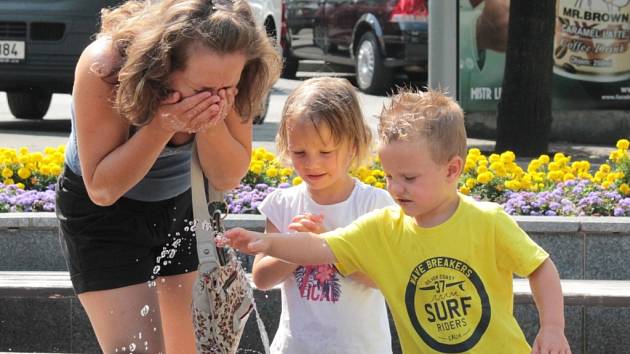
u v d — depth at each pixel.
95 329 4.35
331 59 19.17
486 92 13.57
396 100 3.92
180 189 4.33
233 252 4.22
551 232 6.91
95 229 4.24
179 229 4.40
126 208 4.25
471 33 13.49
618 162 8.26
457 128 3.85
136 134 3.93
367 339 4.34
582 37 13.65
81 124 3.97
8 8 11.86
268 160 8.46
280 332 4.45
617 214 7.43
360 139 4.32
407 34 17.14
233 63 3.74
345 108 4.24
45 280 6.39
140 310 4.29
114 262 4.26
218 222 4.18
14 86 12.42
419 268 3.92
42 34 11.88
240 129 4.18
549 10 11.62
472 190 7.98
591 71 13.68
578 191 7.83
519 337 3.90
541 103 11.73
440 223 3.92
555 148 12.90
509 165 8.09
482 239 3.89
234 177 4.23
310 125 4.20
